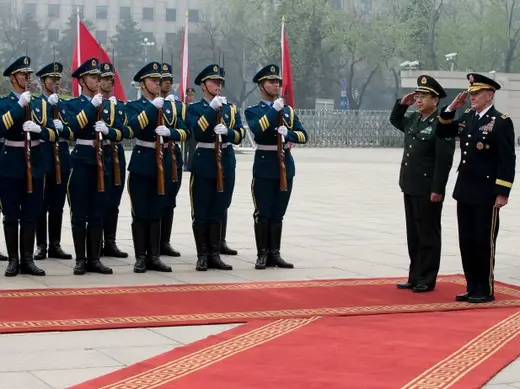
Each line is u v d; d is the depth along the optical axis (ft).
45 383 20.92
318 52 206.18
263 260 36.22
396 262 38.29
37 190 33.68
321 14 206.18
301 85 205.46
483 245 30.66
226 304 29.01
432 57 209.87
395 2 226.58
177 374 21.35
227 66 227.81
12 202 33.50
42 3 250.57
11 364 22.34
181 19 256.93
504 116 30.86
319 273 35.40
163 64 36.47
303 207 59.93
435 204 32.22
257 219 36.29
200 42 229.66
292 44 204.23
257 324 26.40
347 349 23.73
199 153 35.65
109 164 34.96
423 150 32.37
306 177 87.61
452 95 164.55
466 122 31.60
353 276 34.88
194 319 26.94
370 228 49.29
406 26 210.38
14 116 32.50
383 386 20.61
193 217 35.78
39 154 33.81
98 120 34.30
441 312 28.86
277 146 36.09
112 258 38.37
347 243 43.62
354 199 65.92
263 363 22.33
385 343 24.41
